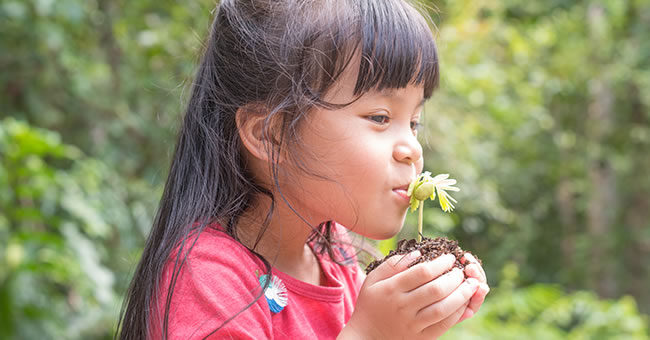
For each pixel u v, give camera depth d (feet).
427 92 3.13
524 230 23.79
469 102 17.03
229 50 3.17
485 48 19.53
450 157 15.55
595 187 25.62
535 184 25.22
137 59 11.38
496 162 21.09
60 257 8.22
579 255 25.08
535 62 23.68
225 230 3.10
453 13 16.97
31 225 9.26
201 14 11.15
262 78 3.01
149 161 11.47
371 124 2.90
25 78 10.92
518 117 20.51
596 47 24.82
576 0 25.62
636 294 24.56
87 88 10.62
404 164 2.96
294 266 3.35
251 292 2.92
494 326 12.48
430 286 2.75
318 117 2.87
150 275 3.00
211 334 2.70
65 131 11.37
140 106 11.43
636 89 25.11
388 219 2.93
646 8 24.35
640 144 25.35
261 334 2.82
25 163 8.44
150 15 11.51
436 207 14.82
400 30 2.95
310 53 2.90
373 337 2.84
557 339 12.52
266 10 3.09
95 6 10.95
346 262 3.90
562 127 25.86
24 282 8.58
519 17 25.52
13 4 9.68
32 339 8.27
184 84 4.27
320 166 2.90
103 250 9.82
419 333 2.82
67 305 9.98
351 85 2.88
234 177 3.12
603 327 13.37
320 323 3.22
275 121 2.97
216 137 3.17
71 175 9.12
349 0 2.99
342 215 2.96
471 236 21.84
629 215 25.46
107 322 9.14
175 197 3.23
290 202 3.10
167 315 2.77
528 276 24.71
